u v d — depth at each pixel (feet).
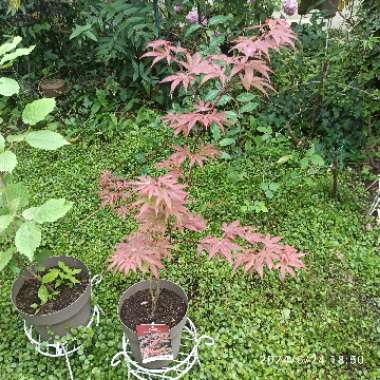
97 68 15.98
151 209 7.06
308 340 9.40
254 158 13.62
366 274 10.64
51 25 15.25
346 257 11.00
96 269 10.67
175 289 8.79
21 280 8.94
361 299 10.18
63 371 8.81
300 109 13.47
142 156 13.53
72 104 15.67
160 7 14.08
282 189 12.69
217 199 12.37
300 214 12.02
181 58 13.55
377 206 12.13
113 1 14.16
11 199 7.69
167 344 7.79
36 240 6.79
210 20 11.80
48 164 13.71
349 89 12.77
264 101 13.87
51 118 15.08
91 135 14.57
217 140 13.50
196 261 10.84
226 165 13.39
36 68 16.05
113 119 14.74
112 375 8.75
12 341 9.36
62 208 7.02
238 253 8.07
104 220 11.90
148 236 7.62
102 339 9.30
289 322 9.68
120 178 9.46
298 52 13.42
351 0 12.55
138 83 15.33
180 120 7.88
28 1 14.62
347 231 11.61
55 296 8.71
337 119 13.42
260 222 11.89
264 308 9.96
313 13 14.46
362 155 13.48
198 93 11.83
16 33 14.88
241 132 14.01
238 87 9.23
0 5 14.48
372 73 12.40
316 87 13.17
